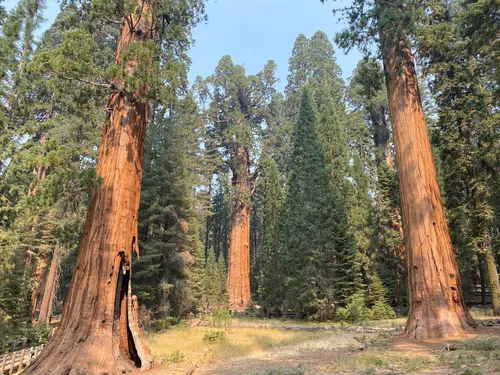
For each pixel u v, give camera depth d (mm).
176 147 21875
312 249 23109
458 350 7410
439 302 9938
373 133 33719
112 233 7973
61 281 25000
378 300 23203
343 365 6980
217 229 58000
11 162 11781
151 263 19422
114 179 8344
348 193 26125
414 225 10961
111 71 7691
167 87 8445
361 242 24375
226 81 41875
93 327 7234
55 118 16891
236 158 40438
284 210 29203
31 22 12711
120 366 7332
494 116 15227
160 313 20031
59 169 7344
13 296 15727
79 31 7609
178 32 11188
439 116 18859
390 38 12320
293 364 8094
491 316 15336
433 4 18641
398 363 6824
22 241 16156
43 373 6516
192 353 11336
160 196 21047
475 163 17578
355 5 12984
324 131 28281
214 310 27703
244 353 11008
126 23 9758
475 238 16609
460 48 17250
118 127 8773
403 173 11734
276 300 28969
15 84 11672
